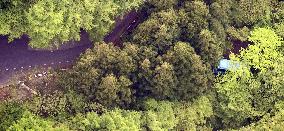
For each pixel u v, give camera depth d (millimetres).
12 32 49688
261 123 53500
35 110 48406
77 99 49656
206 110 54094
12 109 47438
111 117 49156
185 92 52625
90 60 49250
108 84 48438
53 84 52281
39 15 47938
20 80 53000
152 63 51031
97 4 50875
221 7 54156
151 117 50812
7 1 48562
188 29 52500
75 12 49906
